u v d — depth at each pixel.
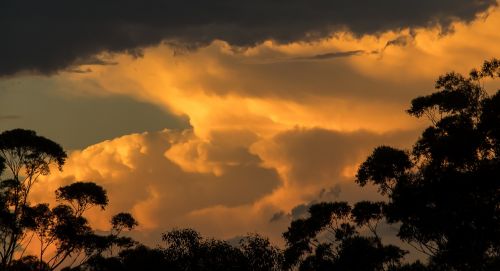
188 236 68.06
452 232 56.72
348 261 67.12
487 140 58.44
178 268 67.00
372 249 66.75
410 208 58.78
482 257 55.62
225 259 66.88
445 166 59.56
